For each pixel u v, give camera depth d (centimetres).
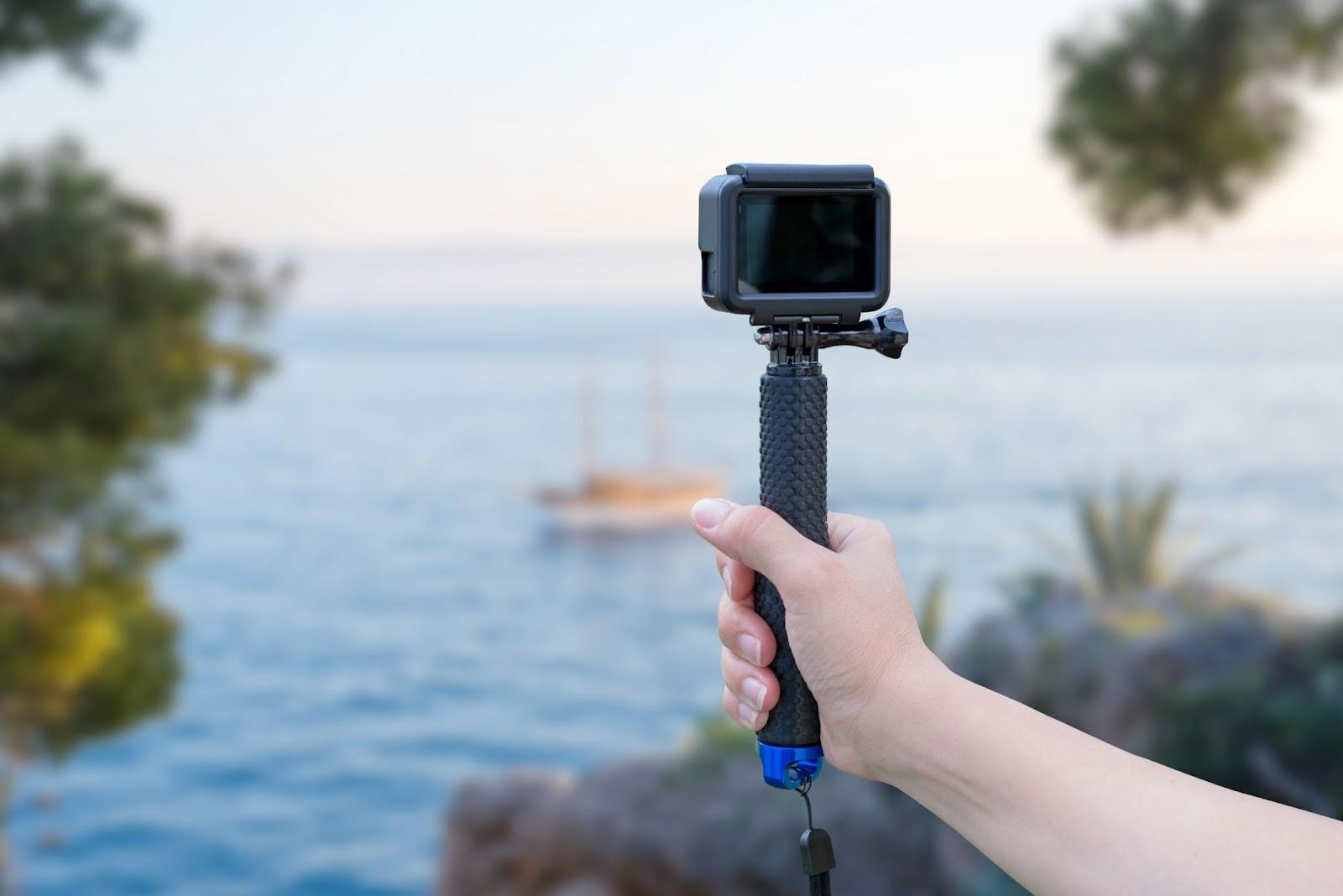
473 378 14688
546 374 14888
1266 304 19325
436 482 8038
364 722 3678
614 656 4331
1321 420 8225
